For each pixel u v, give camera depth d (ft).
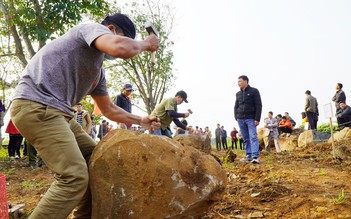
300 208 12.23
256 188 15.26
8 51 39.65
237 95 26.66
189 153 9.01
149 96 70.49
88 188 8.80
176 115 21.84
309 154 32.45
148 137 8.64
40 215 7.33
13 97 7.80
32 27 31.91
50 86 7.65
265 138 51.98
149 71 69.67
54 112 7.63
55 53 7.75
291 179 17.40
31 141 7.72
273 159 28.37
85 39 7.67
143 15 66.95
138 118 10.11
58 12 32.17
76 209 9.15
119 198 8.35
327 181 16.89
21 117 7.52
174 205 8.42
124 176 8.35
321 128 53.01
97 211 8.40
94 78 8.43
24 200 16.53
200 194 8.63
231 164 24.99
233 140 73.20
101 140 8.79
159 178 8.35
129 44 7.46
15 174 24.47
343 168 22.08
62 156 7.47
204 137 20.75
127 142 8.43
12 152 33.04
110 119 10.07
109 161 8.38
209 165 9.07
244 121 26.05
